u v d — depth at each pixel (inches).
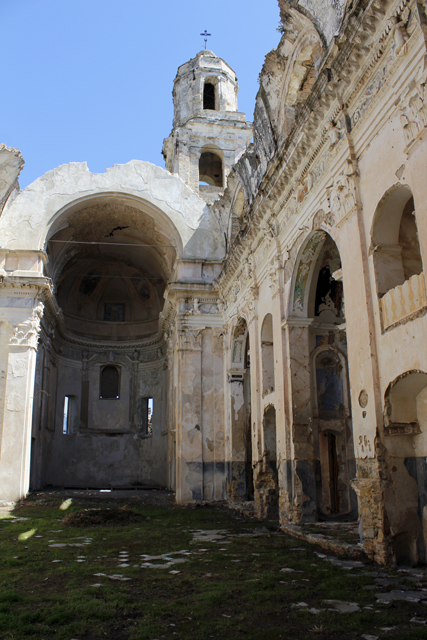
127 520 574.2
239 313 796.6
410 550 332.2
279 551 381.7
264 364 661.3
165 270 1152.2
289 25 534.0
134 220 1043.9
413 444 348.5
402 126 325.7
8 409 840.9
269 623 217.5
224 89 1239.5
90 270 1311.5
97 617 223.8
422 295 305.3
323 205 457.4
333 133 423.2
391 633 203.9
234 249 761.6
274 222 603.2
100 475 1256.2
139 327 1380.4
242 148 1189.7
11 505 764.0
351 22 358.3
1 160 832.9
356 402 375.6
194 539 447.8
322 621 218.7
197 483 847.1
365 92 378.9
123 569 320.2
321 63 411.5
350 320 389.7
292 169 520.4
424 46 301.1
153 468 1248.2
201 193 1149.7
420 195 299.9
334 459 608.7
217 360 913.5
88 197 960.9
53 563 341.7
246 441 847.1
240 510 691.4
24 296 890.7
